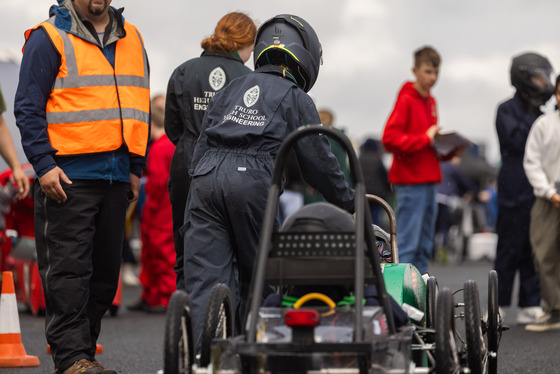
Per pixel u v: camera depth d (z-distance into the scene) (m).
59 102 12.45
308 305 9.12
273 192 9.02
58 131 12.45
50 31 12.43
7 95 26.50
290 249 8.99
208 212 11.23
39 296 21.64
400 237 21.56
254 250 11.36
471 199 45.72
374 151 31.27
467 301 9.83
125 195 12.92
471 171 47.78
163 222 23.12
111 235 12.83
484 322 11.48
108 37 12.79
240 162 11.19
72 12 12.61
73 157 12.41
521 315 20.48
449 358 8.88
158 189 23.00
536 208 19.75
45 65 12.34
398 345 8.73
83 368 12.12
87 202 12.49
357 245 8.68
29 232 22.77
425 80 21.50
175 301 8.72
